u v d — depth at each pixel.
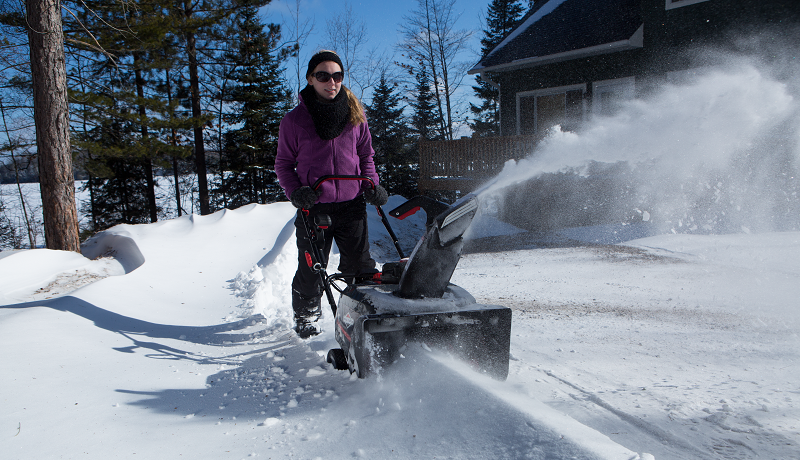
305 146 3.35
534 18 17.12
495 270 6.99
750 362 3.07
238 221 8.17
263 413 2.29
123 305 4.39
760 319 4.11
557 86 14.81
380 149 27.69
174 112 17.14
